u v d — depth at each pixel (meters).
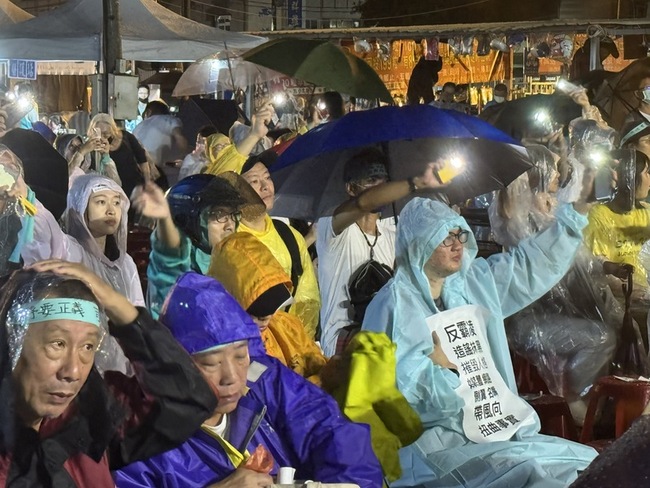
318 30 15.69
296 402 3.75
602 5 21.56
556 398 5.73
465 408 4.82
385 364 4.24
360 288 5.79
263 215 5.58
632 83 11.88
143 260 6.66
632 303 6.77
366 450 3.75
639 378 5.71
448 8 27.08
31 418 2.81
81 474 2.94
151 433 3.11
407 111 5.75
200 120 12.85
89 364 2.84
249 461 3.40
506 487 4.47
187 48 14.27
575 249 5.29
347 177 5.94
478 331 4.99
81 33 12.55
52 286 2.79
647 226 7.18
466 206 7.84
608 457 2.59
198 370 3.12
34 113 9.85
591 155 7.14
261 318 4.13
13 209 4.45
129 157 8.29
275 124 13.98
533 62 15.74
